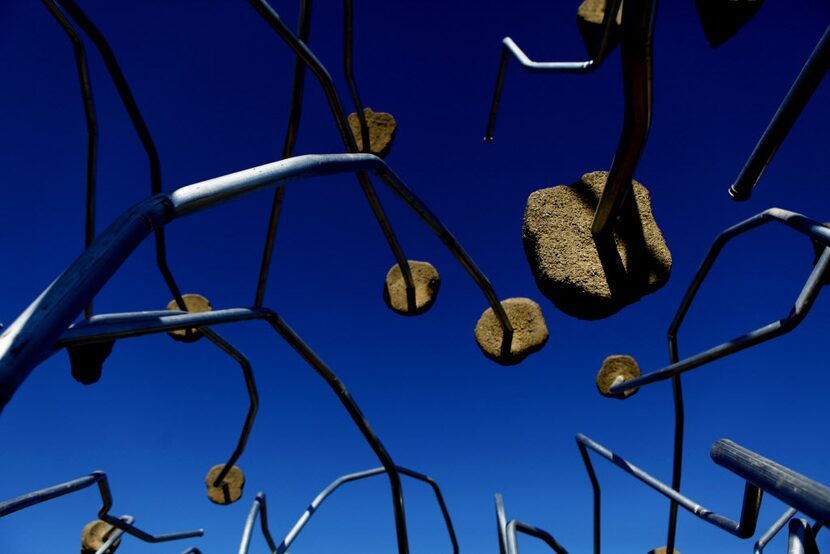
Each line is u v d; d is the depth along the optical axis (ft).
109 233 2.06
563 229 6.84
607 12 4.99
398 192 6.77
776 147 4.12
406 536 6.86
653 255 6.56
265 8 5.21
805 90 3.59
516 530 7.88
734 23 4.43
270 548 13.34
